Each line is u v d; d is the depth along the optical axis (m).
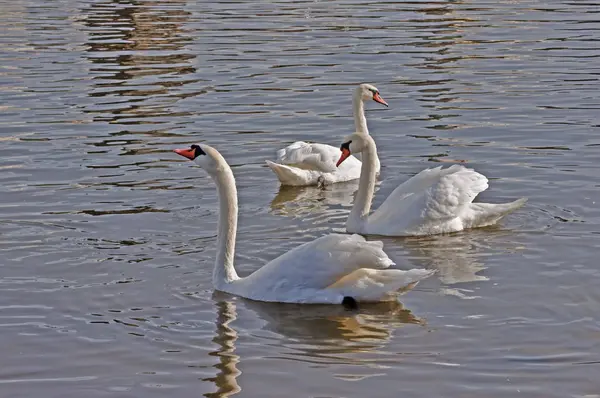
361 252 13.38
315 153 20.05
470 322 12.83
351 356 11.95
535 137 21.67
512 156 20.39
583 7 37.69
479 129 22.34
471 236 16.36
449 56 29.55
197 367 11.71
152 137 21.91
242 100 25.02
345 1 39.75
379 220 16.80
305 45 31.22
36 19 36.31
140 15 37.00
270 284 13.64
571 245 15.63
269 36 32.72
